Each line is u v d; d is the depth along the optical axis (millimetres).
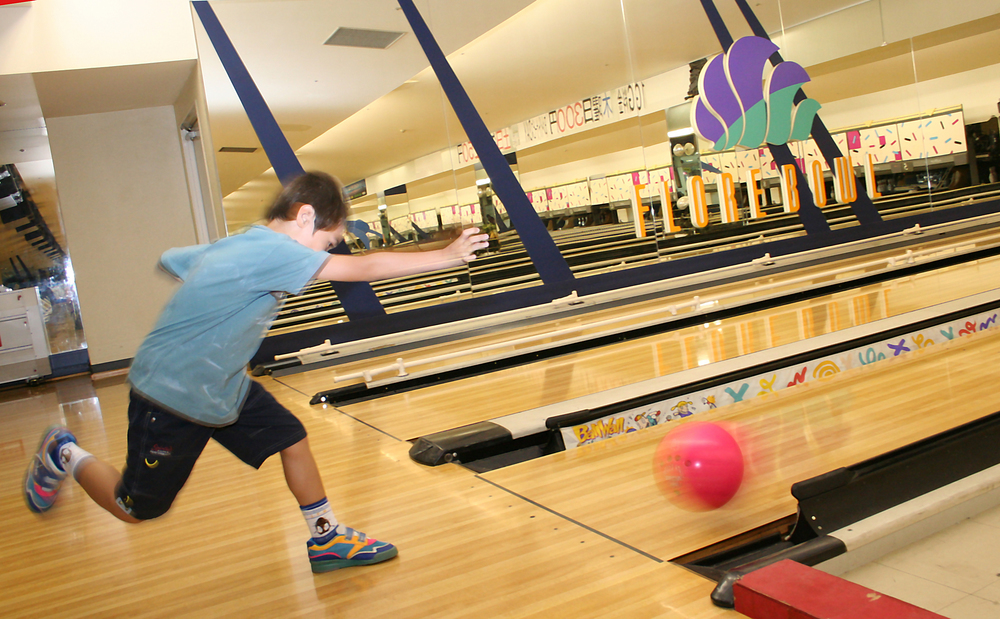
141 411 1186
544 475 2018
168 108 6570
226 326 1171
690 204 6281
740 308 4828
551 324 5129
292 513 1968
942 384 2512
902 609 978
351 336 5004
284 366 4578
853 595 1041
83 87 5359
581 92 5895
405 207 5316
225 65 4793
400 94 5281
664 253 6176
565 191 5828
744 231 6492
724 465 1536
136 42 4895
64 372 6637
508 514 1733
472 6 5473
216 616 1361
